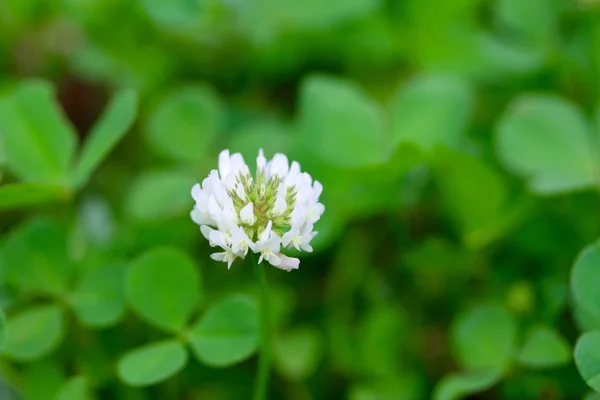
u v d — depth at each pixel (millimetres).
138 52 395
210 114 354
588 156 336
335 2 388
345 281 353
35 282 312
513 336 314
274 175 286
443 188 347
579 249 343
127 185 369
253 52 394
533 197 337
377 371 334
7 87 388
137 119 382
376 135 343
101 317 308
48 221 315
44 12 403
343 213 342
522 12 386
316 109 344
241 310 300
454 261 349
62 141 322
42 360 320
